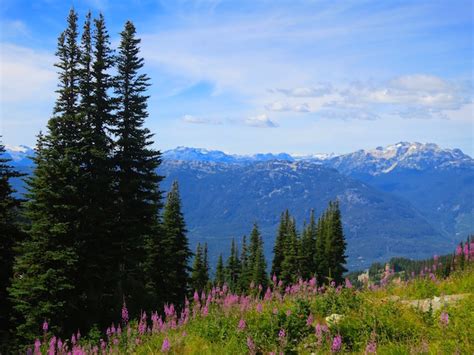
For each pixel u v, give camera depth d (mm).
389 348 8859
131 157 30906
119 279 27766
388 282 15328
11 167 27297
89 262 26438
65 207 25797
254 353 9680
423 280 15148
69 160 26422
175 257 40906
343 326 10352
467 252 16281
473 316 9805
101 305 26016
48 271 24516
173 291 40719
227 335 11148
